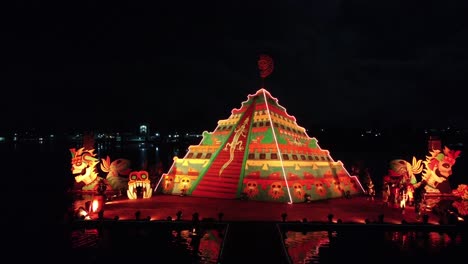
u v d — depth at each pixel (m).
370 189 33.25
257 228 20.83
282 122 34.41
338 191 33.41
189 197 32.25
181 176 34.59
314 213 25.17
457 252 17.72
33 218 24.97
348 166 74.88
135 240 19.58
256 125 33.62
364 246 18.61
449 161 30.97
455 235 20.80
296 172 31.16
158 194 34.28
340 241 19.42
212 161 34.25
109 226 22.06
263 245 17.92
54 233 20.92
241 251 17.05
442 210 24.00
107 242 19.27
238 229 20.64
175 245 18.64
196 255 17.08
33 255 17.28
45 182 47.56
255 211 25.77
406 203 28.03
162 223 22.00
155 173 38.50
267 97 35.16
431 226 21.34
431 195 30.75
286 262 15.70
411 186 28.34
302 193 30.17
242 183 31.28
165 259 16.59
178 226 21.97
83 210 23.42
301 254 17.31
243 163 32.28
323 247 18.39
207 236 20.25
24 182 47.66
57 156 109.62
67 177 53.78
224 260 15.91
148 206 27.81
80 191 34.44
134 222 22.03
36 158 100.88
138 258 16.77
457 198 26.00
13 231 21.48
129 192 31.53
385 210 26.50
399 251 17.83
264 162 31.34
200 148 35.81
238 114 36.00
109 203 29.19
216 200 30.56
